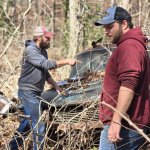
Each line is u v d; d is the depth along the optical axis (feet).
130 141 15.78
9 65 31.09
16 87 28.48
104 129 16.08
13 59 33.32
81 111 20.63
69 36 43.45
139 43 15.49
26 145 20.02
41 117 19.92
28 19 51.52
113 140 15.28
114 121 15.20
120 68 15.26
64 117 20.89
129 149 15.92
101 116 16.17
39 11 53.62
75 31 41.60
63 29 47.98
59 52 45.06
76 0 42.65
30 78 22.45
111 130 15.26
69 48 40.81
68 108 21.75
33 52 22.29
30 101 22.43
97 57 24.77
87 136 19.92
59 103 21.93
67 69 33.96
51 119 20.80
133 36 15.52
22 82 22.62
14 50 35.42
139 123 15.70
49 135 21.27
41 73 22.54
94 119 19.85
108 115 15.87
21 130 21.94
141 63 15.34
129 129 15.20
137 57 15.23
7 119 22.25
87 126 19.61
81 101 21.31
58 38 50.29
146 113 15.80
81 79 24.11
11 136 21.63
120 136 15.78
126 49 15.31
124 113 15.12
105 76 16.05
